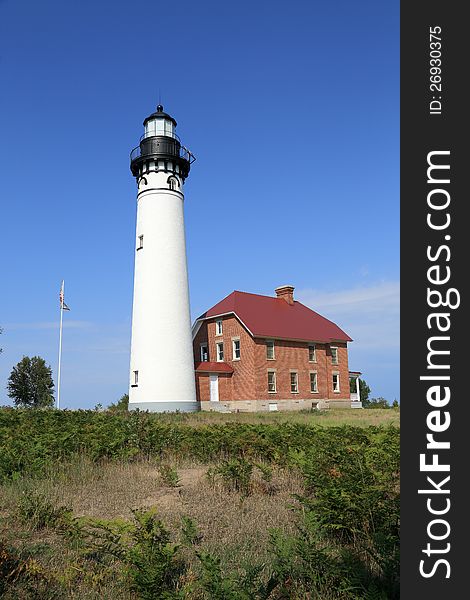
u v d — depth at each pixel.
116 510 8.65
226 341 43.72
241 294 45.84
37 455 11.85
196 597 5.26
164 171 37.38
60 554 6.54
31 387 49.78
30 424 17.78
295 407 43.62
